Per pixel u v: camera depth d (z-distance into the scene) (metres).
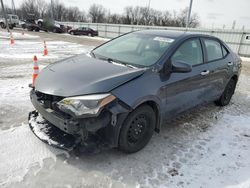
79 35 34.72
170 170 2.86
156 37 3.80
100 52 3.90
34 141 3.19
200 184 2.66
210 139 3.66
